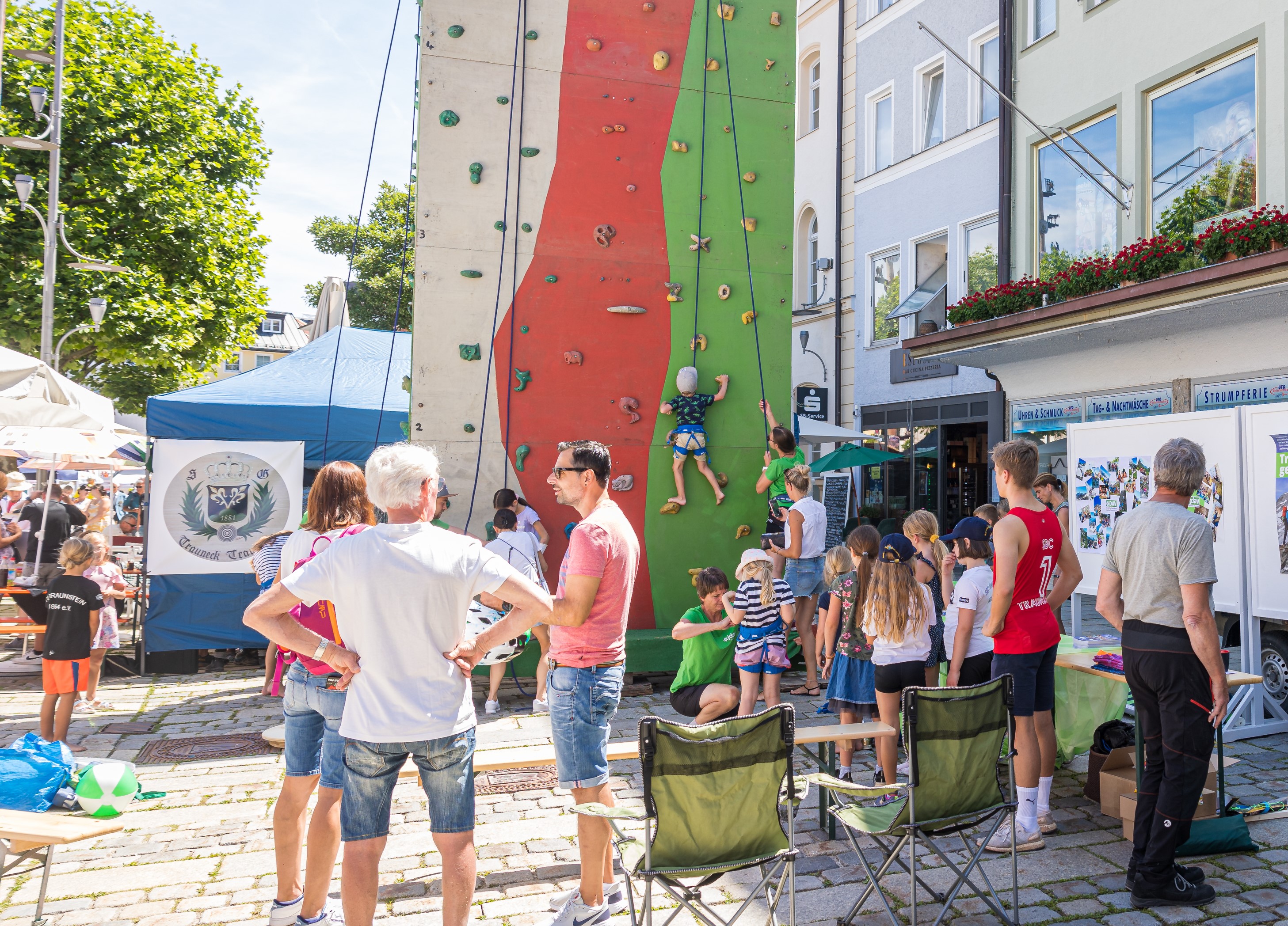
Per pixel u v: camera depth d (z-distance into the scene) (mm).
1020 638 4262
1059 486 6957
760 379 8391
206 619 8680
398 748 2742
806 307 18000
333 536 3332
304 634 2773
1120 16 11484
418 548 2797
